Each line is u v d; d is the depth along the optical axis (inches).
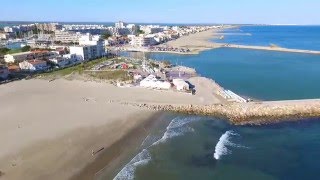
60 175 2161.7
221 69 6166.3
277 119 3248.0
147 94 4114.2
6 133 2849.4
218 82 4960.6
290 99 3878.0
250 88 4532.5
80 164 2320.4
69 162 2338.8
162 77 5137.8
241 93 4247.0
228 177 2215.8
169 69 5984.3
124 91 4296.3
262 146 2672.2
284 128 3038.9
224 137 2851.9
